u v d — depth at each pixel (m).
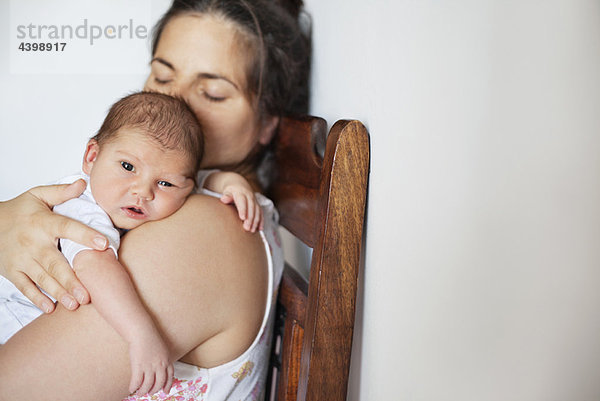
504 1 0.49
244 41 1.25
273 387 1.21
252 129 1.29
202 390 0.92
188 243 0.88
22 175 1.52
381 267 0.80
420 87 0.67
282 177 1.19
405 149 0.71
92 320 0.79
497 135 0.50
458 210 0.57
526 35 0.46
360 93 0.91
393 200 0.75
